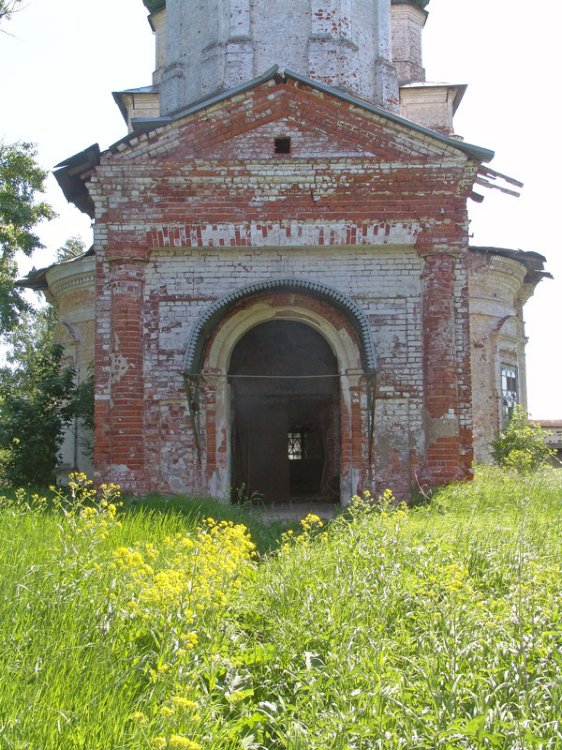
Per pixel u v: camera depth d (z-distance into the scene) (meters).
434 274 14.74
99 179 14.84
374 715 4.76
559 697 4.90
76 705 4.42
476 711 4.79
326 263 14.95
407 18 24.92
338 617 6.27
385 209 14.86
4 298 23.47
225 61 17.92
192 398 14.31
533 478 13.05
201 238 14.79
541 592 6.50
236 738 4.68
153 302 14.82
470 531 9.05
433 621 6.11
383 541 8.27
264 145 15.12
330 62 17.61
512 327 22.95
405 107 23.95
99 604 5.83
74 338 21.06
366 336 14.20
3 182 23.83
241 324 14.94
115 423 14.38
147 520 10.16
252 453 19.39
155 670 5.20
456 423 14.45
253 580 7.39
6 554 7.21
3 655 4.89
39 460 17.22
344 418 14.77
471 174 14.91
